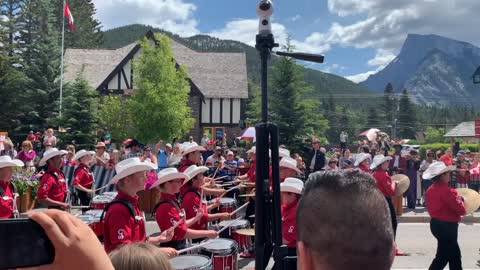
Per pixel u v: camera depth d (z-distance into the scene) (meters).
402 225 12.40
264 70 2.62
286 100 26.53
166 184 4.94
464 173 14.62
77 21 66.44
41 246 1.05
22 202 11.47
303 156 26.08
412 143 76.00
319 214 1.26
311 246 1.27
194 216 5.83
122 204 3.99
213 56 42.03
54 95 30.78
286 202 5.01
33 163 14.46
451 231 6.30
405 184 9.01
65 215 1.07
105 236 3.98
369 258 1.21
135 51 35.34
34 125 29.61
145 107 28.58
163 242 4.61
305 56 2.66
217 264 5.13
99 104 31.88
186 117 31.36
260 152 2.51
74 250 1.02
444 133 83.94
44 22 41.31
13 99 29.81
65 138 26.02
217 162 14.01
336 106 109.44
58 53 31.55
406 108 103.44
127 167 4.08
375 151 16.48
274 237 2.48
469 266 8.11
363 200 1.25
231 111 37.19
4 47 32.69
